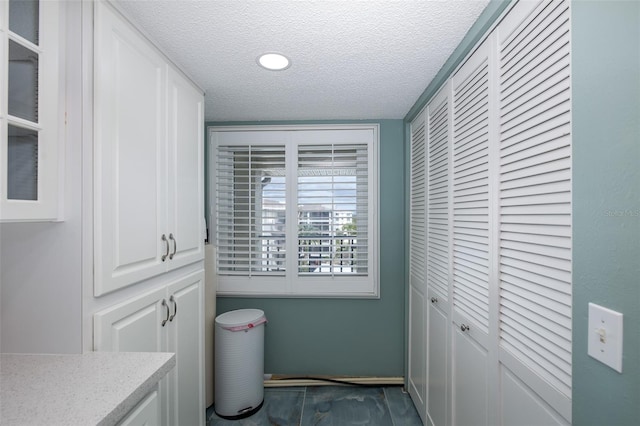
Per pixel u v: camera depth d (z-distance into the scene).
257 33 1.21
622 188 0.55
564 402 0.74
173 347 1.38
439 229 1.62
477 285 1.20
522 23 0.90
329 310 2.32
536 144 0.84
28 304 0.93
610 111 0.58
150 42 1.21
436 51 1.34
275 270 2.33
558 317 0.77
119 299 1.05
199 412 1.62
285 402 2.09
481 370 1.16
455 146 1.41
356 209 2.31
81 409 0.67
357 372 2.31
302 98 1.90
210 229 2.35
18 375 0.81
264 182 2.32
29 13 0.82
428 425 1.76
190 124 1.56
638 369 0.53
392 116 2.25
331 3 1.03
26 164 0.83
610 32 0.58
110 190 0.99
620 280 0.56
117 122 1.02
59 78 0.90
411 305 2.17
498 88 1.03
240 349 1.95
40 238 0.92
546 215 0.81
